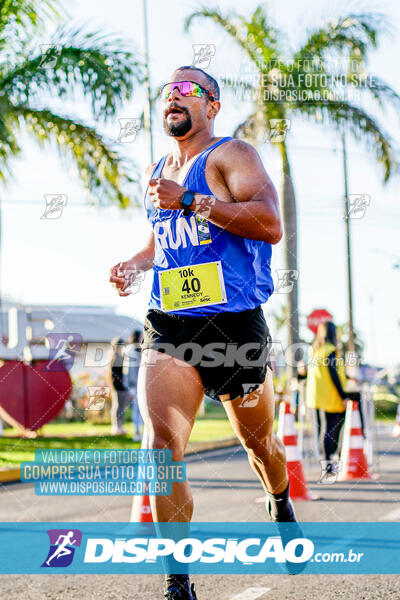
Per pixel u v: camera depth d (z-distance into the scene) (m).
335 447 13.78
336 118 26.73
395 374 44.69
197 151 5.76
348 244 43.25
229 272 5.52
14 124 18.73
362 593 6.41
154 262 5.87
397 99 26.77
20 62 18.17
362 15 26.73
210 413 39.50
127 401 22.33
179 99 5.69
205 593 6.55
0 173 18.75
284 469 6.20
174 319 5.55
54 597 6.47
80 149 19.53
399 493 12.24
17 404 21.41
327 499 11.76
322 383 13.73
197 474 15.70
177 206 5.17
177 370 5.42
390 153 26.70
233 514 10.53
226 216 5.15
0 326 28.38
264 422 5.74
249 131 27.38
